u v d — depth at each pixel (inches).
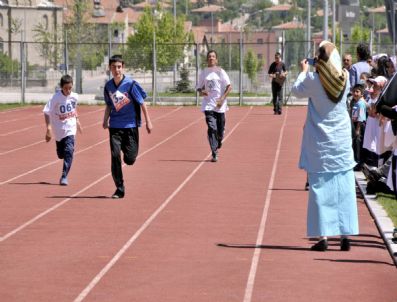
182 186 764.6
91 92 2625.5
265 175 836.6
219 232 564.7
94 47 3036.4
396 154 502.6
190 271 462.3
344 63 836.0
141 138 1224.2
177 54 2209.6
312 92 500.4
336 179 502.9
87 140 1193.4
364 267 472.7
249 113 1734.7
